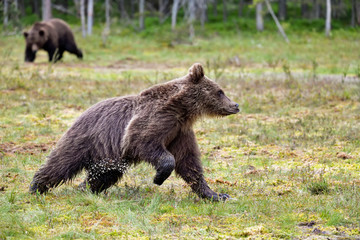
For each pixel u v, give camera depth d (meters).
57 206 8.30
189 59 38.47
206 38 54.50
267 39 54.38
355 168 11.12
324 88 22.08
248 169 11.34
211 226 7.45
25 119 16.30
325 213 7.92
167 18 70.06
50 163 8.82
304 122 15.94
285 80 23.75
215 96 9.39
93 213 7.97
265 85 23.31
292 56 40.03
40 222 7.45
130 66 33.88
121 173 9.33
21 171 10.69
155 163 8.52
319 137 14.07
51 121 16.11
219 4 80.12
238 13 73.06
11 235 6.91
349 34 56.91
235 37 55.75
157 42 51.03
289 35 56.88
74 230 7.11
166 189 9.85
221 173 11.02
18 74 25.53
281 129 15.30
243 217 7.96
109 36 54.84
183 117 9.04
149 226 7.38
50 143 13.39
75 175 8.92
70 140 8.80
